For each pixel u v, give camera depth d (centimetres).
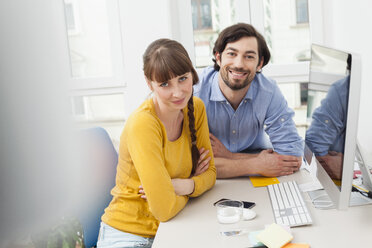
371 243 82
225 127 170
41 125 13
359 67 77
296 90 215
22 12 12
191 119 130
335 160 90
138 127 113
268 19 213
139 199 123
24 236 12
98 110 223
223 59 151
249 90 160
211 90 166
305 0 208
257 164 147
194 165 136
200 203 122
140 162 111
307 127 133
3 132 12
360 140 177
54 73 13
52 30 13
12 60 12
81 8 215
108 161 139
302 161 158
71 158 14
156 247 90
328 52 97
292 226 95
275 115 163
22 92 12
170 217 108
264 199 121
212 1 215
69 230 94
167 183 110
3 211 11
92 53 219
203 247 88
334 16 200
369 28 165
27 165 12
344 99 81
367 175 106
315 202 111
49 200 13
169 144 123
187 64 109
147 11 208
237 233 94
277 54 216
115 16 213
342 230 90
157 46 109
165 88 110
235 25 149
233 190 134
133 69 213
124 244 118
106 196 137
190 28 218
